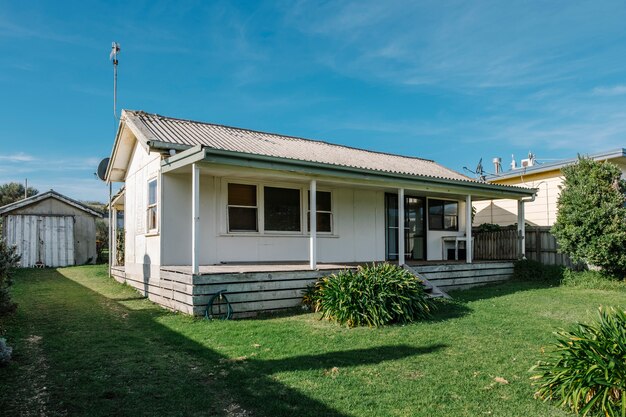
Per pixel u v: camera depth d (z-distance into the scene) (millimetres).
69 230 19266
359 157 13750
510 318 7547
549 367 4070
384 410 3682
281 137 13977
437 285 11281
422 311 7531
